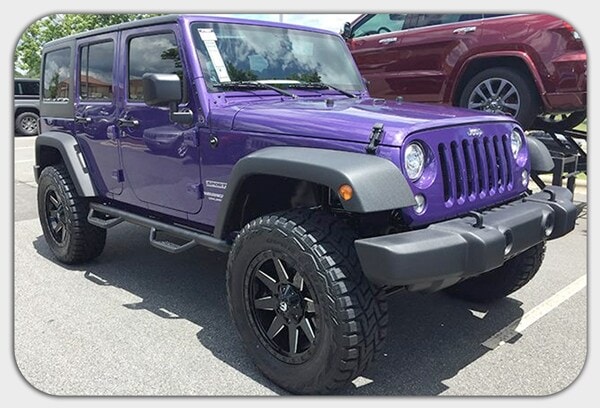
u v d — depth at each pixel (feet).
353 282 8.45
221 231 10.59
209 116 10.94
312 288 8.68
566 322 12.05
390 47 21.99
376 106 11.19
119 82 13.37
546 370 10.11
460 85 20.48
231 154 10.58
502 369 10.16
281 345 9.68
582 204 21.68
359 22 23.63
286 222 9.00
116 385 9.63
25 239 19.08
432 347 11.01
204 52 11.51
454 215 9.37
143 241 18.43
